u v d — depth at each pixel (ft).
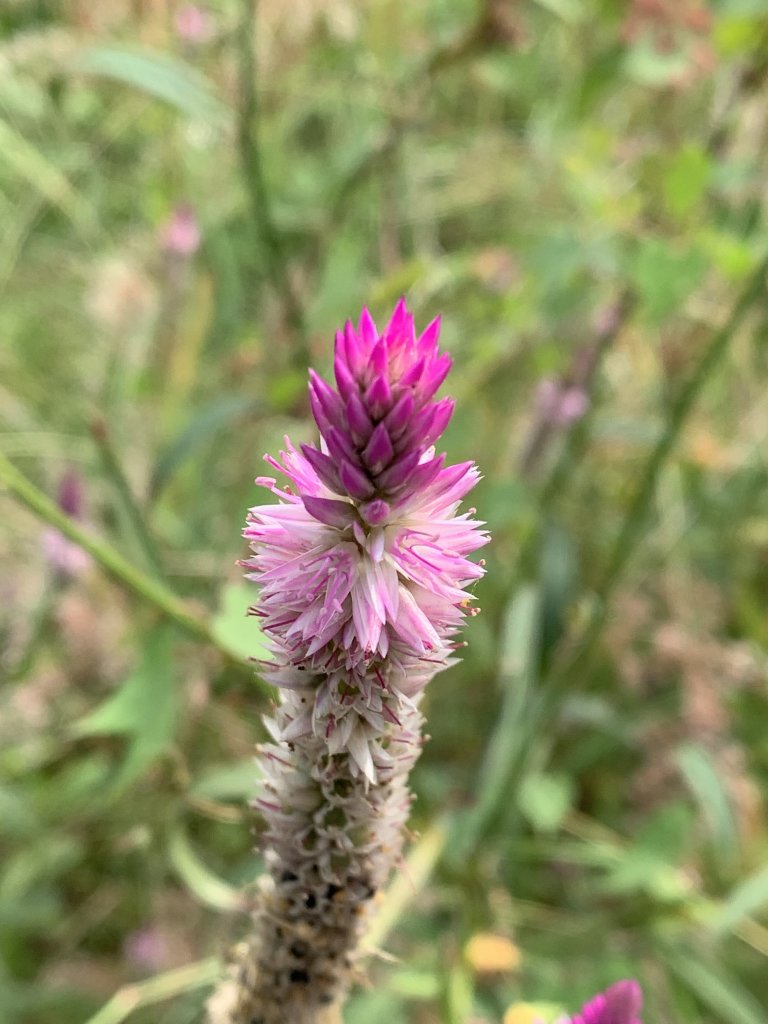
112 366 0.70
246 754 0.58
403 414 0.20
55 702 0.60
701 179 0.50
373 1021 0.50
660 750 0.65
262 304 0.70
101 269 0.72
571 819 0.66
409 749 0.25
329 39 0.64
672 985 0.59
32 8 0.67
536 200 0.83
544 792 0.59
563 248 0.58
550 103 0.87
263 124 0.72
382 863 0.27
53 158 0.81
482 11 0.59
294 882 0.27
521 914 0.59
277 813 0.26
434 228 0.84
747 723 0.73
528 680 0.58
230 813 0.44
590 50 0.68
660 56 0.61
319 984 0.29
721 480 0.75
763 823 0.68
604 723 0.62
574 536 0.70
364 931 0.28
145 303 0.68
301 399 0.56
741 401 0.75
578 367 0.63
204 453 0.71
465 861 0.55
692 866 0.64
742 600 0.75
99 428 0.50
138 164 0.87
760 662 0.69
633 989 0.29
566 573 0.55
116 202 0.88
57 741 0.58
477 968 0.50
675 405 0.54
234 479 0.69
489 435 0.75
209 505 0.70
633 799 0.66
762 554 0.77
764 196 0.60
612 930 0.57
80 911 0.61
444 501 0.22
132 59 0.52
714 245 0.50
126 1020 0.56
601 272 0.65
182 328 0.70
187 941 0.58
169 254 0.66
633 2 0.58
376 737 0.24
